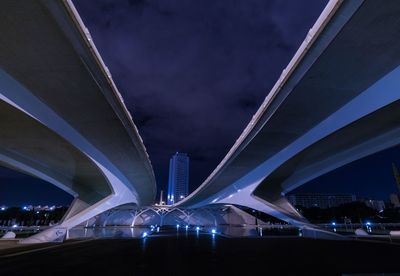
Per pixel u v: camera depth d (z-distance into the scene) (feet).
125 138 77.97
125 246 68.54
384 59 44.88
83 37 39.29
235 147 96.27
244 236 104.37
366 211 288.51
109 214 249.96
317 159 98.22
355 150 86.69
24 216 313.53
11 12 33.17
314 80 51.26
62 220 114.01
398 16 34.78
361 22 35.99
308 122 70.85
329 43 40.65
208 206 247.91
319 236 99.40
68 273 33.19
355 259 42.68
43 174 100.94
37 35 37.47
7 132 66.49
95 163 88.02
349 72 48.52
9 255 51.19
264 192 134.10
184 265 38.73
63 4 33.35
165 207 272.72
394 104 52.80
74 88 51.55
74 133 70.74
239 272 32.94
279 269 34.65
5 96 46.88
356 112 57.82
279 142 85.76
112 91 54.65
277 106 62.59
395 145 74.54
